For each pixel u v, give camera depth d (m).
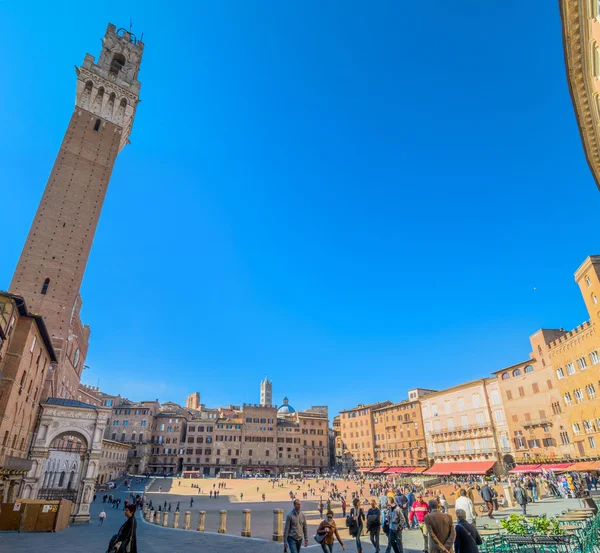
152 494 84.06
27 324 38.22
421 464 101.56
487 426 84.94
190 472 116.62
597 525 14.98
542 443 72.75
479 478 78.88
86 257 70.56
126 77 92.25
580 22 17.59
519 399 79.00
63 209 71.25
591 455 60.81
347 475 113.19
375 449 119.44
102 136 81.25
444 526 10.20
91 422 44.41
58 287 65.88
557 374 69.94
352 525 16.55
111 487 90.19
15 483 37.53
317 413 151.00
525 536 12.95
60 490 43.47
